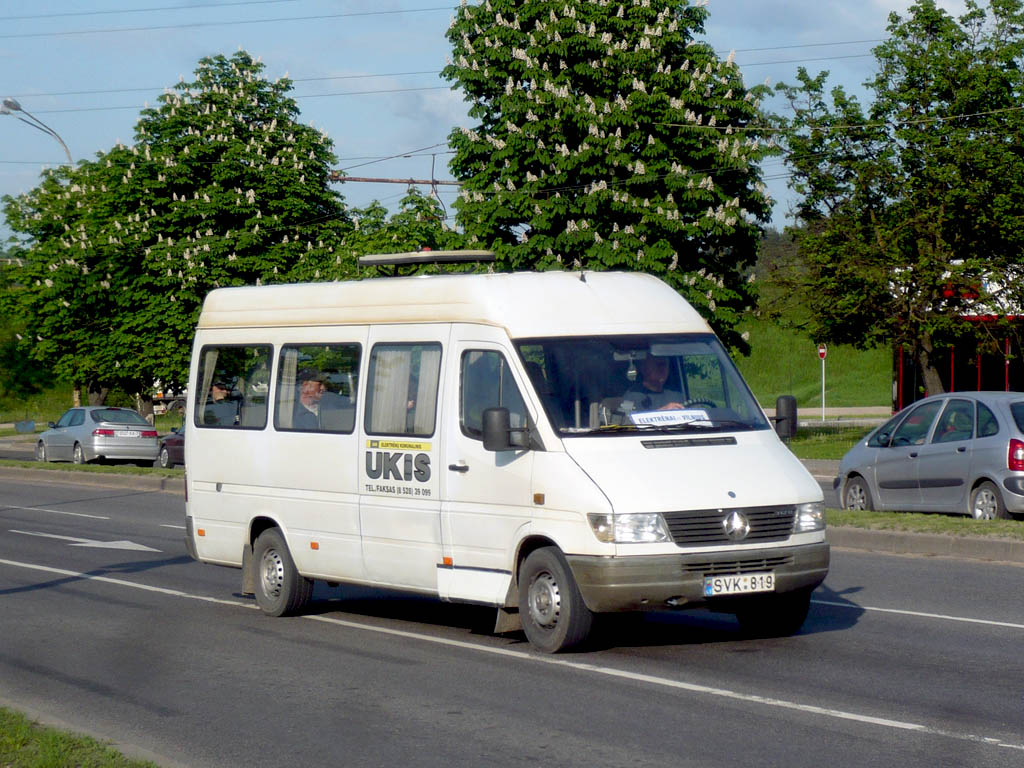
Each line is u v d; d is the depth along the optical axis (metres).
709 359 12.23
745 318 43.84
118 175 52.97
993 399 19.73
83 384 57.09
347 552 13.27
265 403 14.48
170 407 82.44
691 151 41.19
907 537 17.86
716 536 10.73
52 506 29.14
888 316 41.03
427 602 15.27
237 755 8.37
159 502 30.02
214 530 15.08
